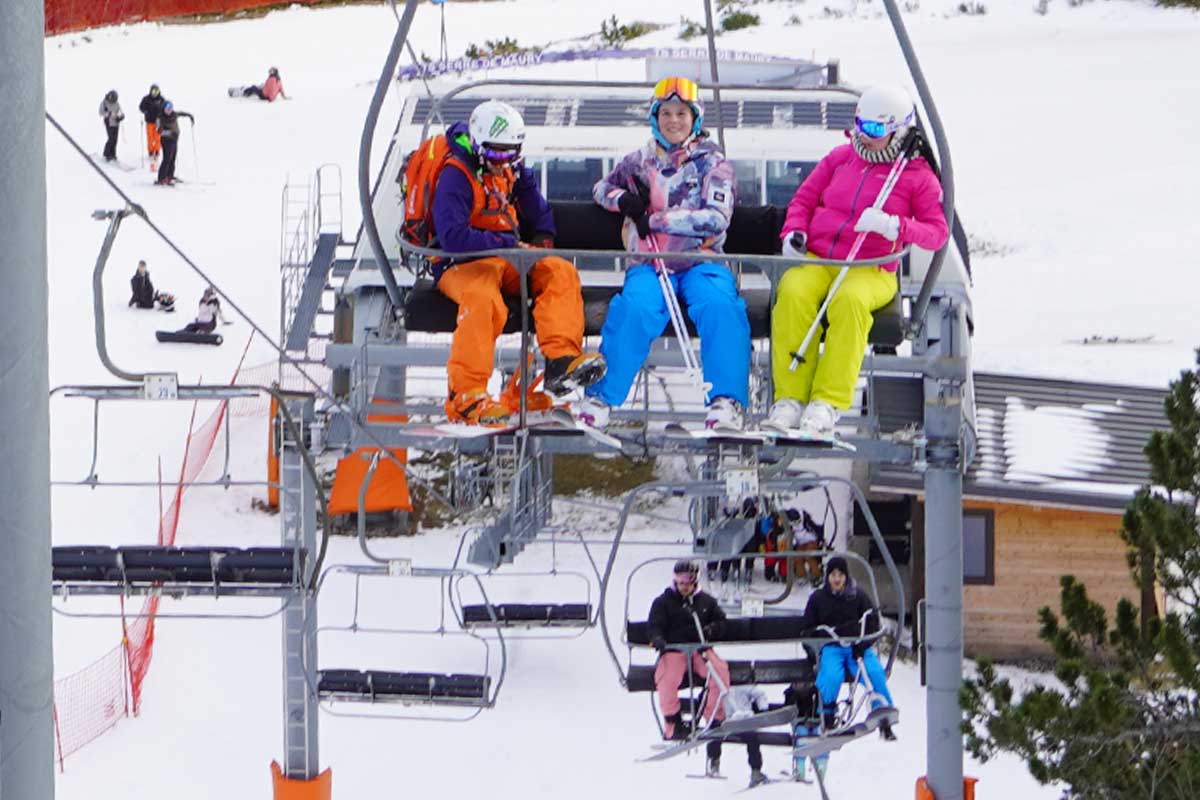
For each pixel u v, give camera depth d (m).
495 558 21.61
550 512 26.66
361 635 35.97
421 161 18.33
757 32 94.81
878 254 18.41
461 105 38.00
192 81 86.44
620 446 18.17
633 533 41.16
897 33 17.98
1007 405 39.16
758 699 23.28
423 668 34.66
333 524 41.28
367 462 40.16
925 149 18.69
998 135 76.00
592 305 19.77
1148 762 20.83
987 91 82.81
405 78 83.94
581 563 39.44
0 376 9.77
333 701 25.73
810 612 23.70
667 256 17.86
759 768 28.27
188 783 30.56
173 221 62.44
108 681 33.69
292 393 18.88
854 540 38.50
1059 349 47.78
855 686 23.83
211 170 69.69
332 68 90.25
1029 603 36.28
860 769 30.81
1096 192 67.31
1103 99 80.44
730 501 22.95
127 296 54.00
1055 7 97.31
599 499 42.88
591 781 30.59
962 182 70.19
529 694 33.75
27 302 9.79
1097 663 35.47
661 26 98.25
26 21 9.68
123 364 48.81
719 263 18.88
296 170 70.50
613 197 18.91
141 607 36.69
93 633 35.59
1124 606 22.00
